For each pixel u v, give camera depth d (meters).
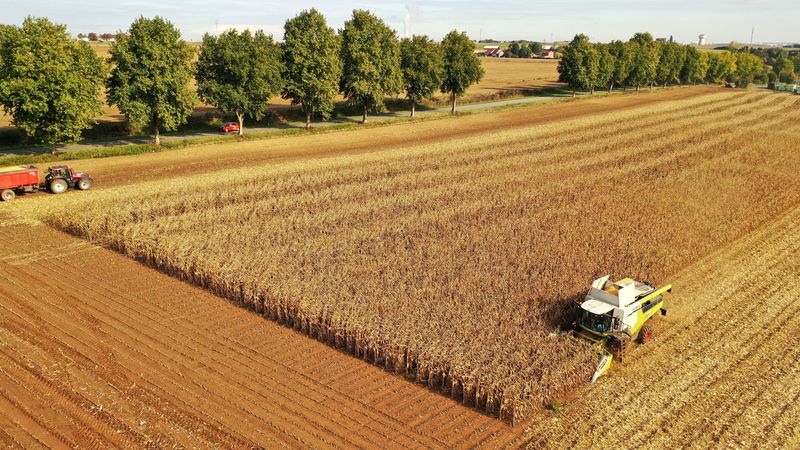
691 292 29.00
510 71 185.50
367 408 19.12
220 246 30.92
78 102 49.78
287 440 17.38
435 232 35.44
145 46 53.91
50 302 25.95
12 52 46.28
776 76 191.88
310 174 50.19
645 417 18.91
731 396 20.16
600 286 23.78
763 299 28.27
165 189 44.28
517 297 26.19
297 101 73.00
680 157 59.78
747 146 66.06
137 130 66.69
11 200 41.00
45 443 16.86
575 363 20.55
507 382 19.38
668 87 156.38
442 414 18.98
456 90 92.88
